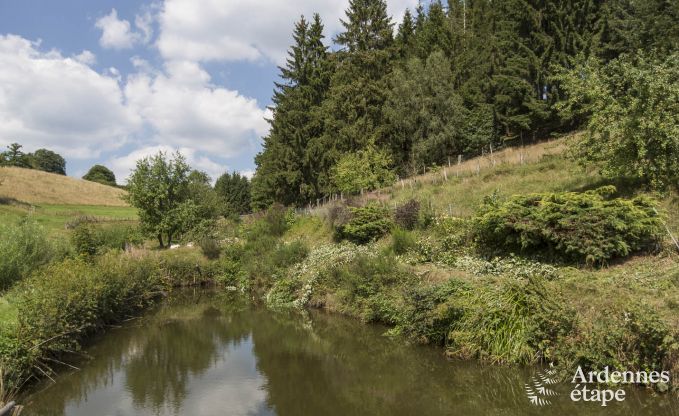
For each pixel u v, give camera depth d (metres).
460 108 29.56
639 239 10.31
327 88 35.81
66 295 10.59
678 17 20.00
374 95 30.81
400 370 9.18
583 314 7.79
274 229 24.88
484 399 7.48
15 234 15.04
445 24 34.62
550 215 10.92
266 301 17.84
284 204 33.38
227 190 57.34
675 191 12.22
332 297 14.80
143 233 25.81
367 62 31.86
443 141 28.52
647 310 6.99
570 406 6.87
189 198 27.23
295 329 13.49
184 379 9.43
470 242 13.86
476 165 25.11
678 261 9.43
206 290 21.34
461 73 32.94
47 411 7.77
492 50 32.66
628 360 7.06
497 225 12.11
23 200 47.59
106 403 8.12
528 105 27.30
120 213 46.69
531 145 28.11
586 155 13.91
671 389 6.66
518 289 9.03
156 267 20.52
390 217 18.23
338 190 29.88
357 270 13.80
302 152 32.62
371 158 27.45
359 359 10.16
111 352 11.54
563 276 9.90
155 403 8.09
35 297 9.81
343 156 29.00
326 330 12.98
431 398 7.73
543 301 8.33
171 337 13.09
